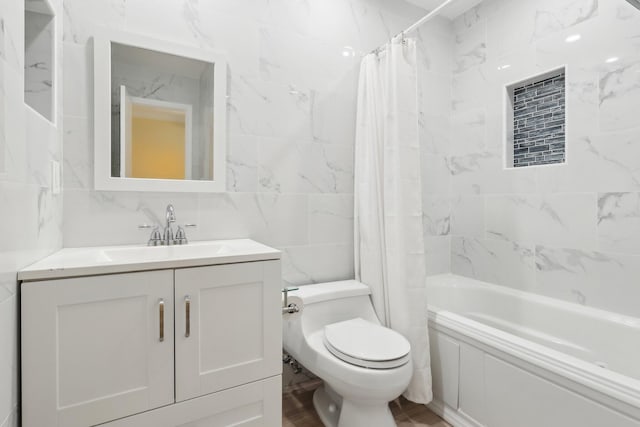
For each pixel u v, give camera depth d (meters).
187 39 1.60
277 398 1.27
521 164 2.16
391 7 2.27
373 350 1.41
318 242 1.98
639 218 1.59
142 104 1.51
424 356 1.69
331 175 2.02
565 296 1.89
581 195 1.81
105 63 1.42
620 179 1.65
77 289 0.94
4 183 0.77
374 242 1.89
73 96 1.38
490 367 1.49
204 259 1.12
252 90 1.77
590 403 1.13
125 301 1.01
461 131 2.49
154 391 1.05
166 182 1.55
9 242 0.81
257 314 1.22
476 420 1.55
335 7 2.04
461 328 1.62
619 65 1.64
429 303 2.40
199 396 1.12
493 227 2.27
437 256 2.53
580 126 1.81
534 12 2.02
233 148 1.72
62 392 0.93
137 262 1.01
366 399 1.37
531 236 2.05
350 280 2.05
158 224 1.55
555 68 1.91
